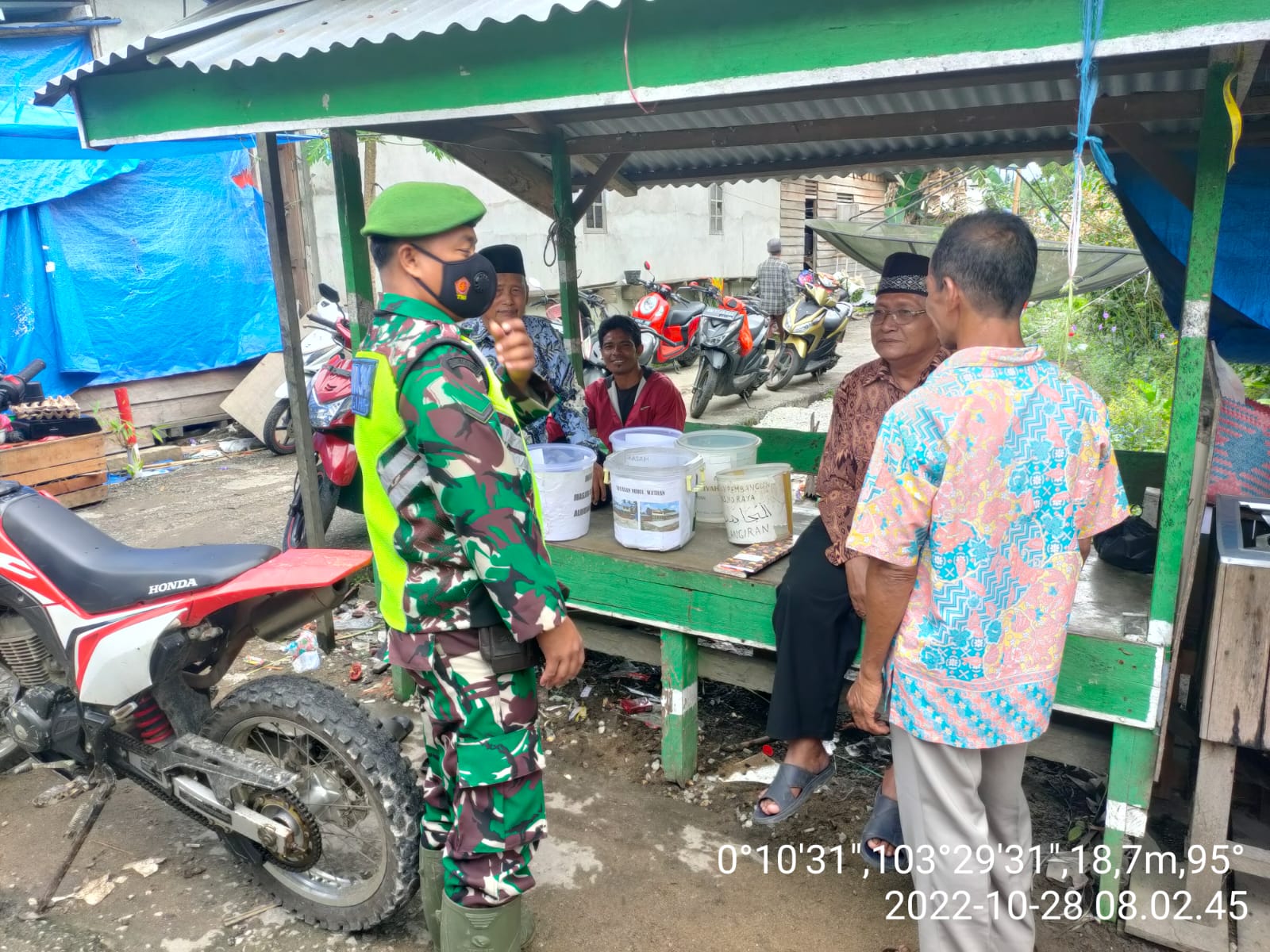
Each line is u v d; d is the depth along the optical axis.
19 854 2.70
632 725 3.40
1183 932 2.25
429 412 1.71
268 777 2.19
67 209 7.23
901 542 1.72
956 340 1.76
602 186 4.71
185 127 2.94
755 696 3.63
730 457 3.22
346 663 3.95
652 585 2.87
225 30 2.92
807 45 1.90
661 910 2.44
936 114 3.55
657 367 9.57
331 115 2.63
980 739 1.77
